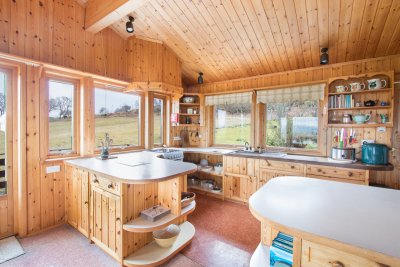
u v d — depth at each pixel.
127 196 1.88
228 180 3.66
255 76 3.99
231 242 2.31
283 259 1.12
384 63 2.85
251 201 1.18
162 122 4.35
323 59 2.78
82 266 1.89
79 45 2.86
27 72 2.37
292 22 2.65
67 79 2.83
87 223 2.29
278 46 3.12
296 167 2.98
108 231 2.00
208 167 4.18
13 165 2.38
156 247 2.05
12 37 2.24
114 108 3.46
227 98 4.29
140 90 3.64
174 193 2.05
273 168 3.18
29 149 2.41
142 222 1.88
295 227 0.87
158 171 2.00
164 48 3.67
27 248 2.15
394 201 1.19
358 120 2.86
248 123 4.20
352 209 1.07
